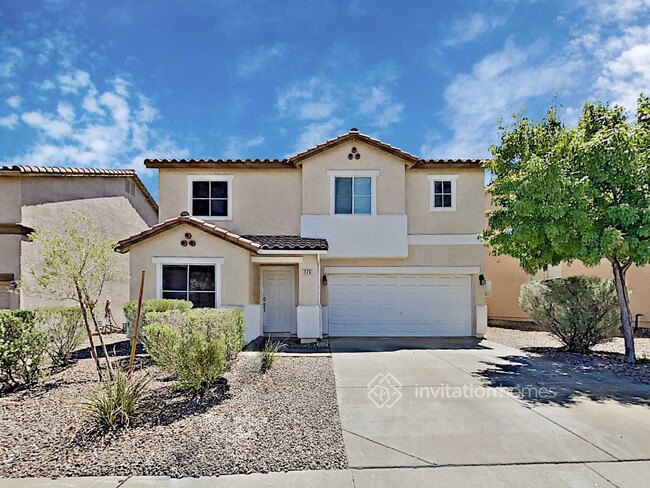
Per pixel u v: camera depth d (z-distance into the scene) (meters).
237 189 17.75
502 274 23.83
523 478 5.32
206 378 8.45
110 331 18.81
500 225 12.91
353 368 11.12
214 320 9.26
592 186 11.09
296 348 14.36
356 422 7.15
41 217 16.91
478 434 6.68
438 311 17.94
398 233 17.30
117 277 9.62
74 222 9.40
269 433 6.60
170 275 14.82
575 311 13.52
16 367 8.79
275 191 17.78
